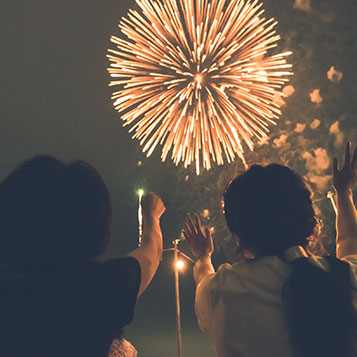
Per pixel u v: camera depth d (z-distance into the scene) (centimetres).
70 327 99
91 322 100
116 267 105
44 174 105
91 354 99
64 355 98
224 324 113
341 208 128
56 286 101
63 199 103
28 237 102
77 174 106
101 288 102
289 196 117
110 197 109
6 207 103
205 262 135
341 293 105
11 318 99
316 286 104
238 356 109
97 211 105
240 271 116
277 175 119
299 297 105
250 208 116
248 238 118
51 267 103
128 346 129
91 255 105
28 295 100
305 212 117
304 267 108
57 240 102
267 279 112
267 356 107
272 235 116
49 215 102
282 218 116
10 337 98
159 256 121
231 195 120
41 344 98
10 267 104
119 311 103
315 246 123
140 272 108
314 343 102
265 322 109
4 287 101
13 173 106
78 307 100
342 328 103
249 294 111
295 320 104
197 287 124
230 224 120
